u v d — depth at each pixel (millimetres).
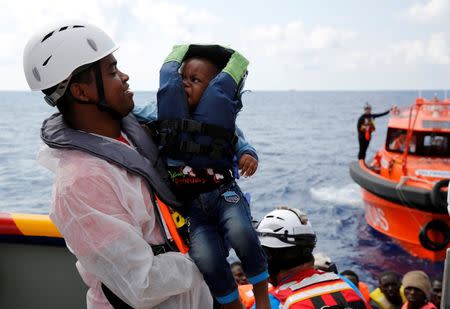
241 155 1870
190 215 1808
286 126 64125
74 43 1621
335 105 134625
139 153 1783
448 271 1914
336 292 2396
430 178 12000
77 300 2504
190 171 1780
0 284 2543
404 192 11836
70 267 2486
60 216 1582
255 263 1712
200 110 1766
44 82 1634
